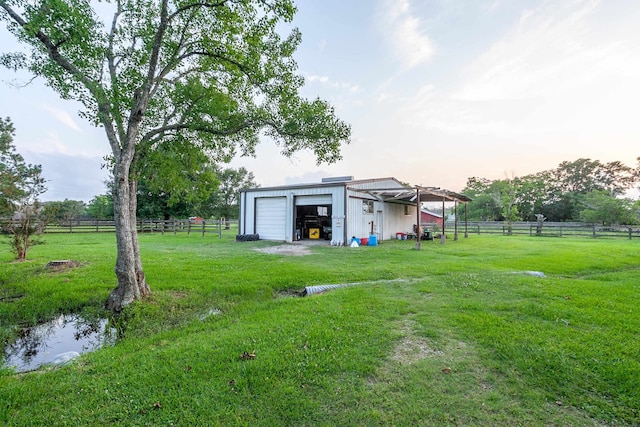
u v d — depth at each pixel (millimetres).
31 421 2076
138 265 5492
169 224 26109
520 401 2260
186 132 6352
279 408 2188
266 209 17109
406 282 6250
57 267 7969
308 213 19938
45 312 4941
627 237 20078
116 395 2383
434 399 2285
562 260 9562
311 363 2814
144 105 5160
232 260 9547
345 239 14523
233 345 3264
